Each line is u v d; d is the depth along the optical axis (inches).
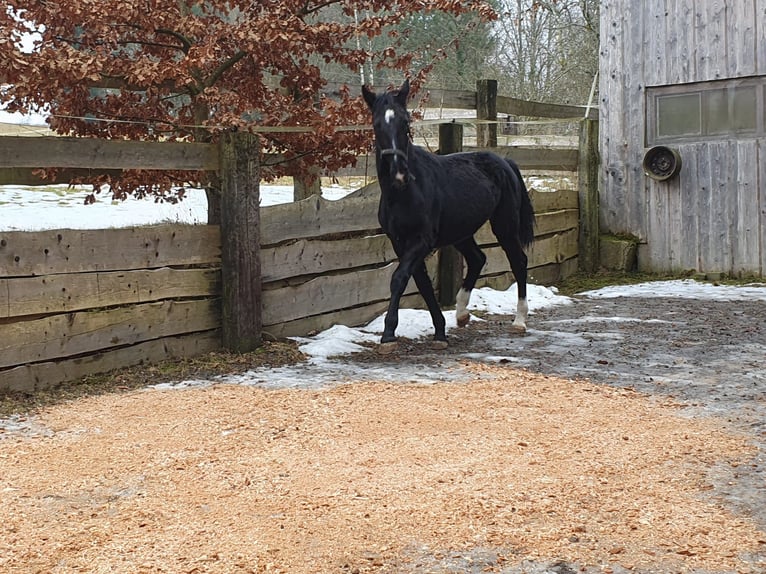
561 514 237.9
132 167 361.1
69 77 367.6
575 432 309.3
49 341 347.6
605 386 347.9
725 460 282.7
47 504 250.2
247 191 384.2
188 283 379.9
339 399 335.9
